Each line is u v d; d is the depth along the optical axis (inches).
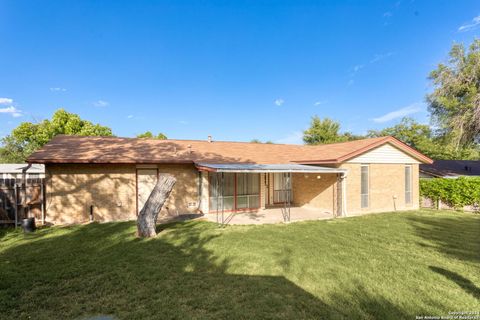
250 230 463.8
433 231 459.8
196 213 655.8
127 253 330.0
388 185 718.5
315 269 279.1
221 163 647.1
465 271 277.1
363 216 623.5
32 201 512.4
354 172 664.4
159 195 429.4
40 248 353.1
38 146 1368.1
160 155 634.8
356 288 235.8
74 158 525.0
